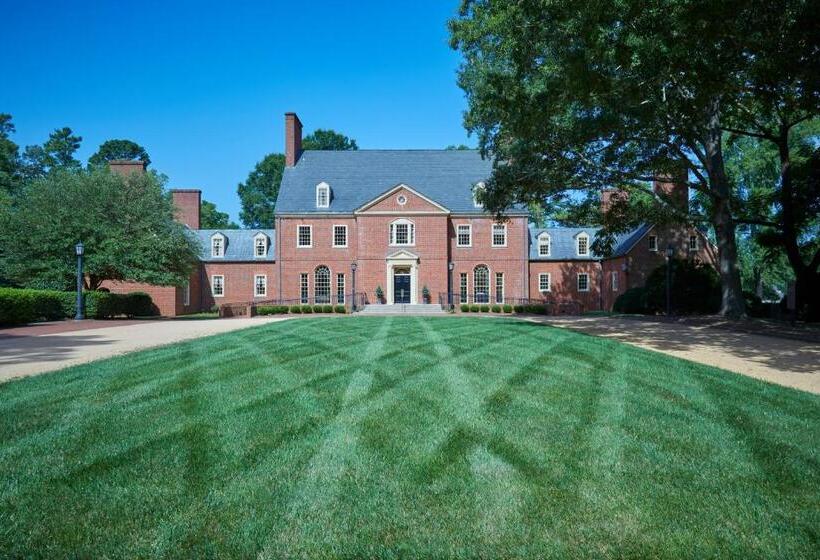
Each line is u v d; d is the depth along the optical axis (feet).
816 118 115.96
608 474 13.74
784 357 38.65
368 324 63.87
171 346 41.78
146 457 14.97
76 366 31.45
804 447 16.22
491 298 135.95
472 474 13.66
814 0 33.32
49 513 11.67
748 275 161.48
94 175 100.63
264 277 146.10
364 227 131.95
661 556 10.05
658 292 96.89
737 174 147.33
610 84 45.11
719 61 39.37
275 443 16.12
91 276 100.12
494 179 73.72
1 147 180.24
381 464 14.34
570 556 10.05
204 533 10.84
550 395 22.90
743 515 11.57
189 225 149.59
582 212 88.22
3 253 97.86
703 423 18.74
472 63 84.69
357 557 10.07
